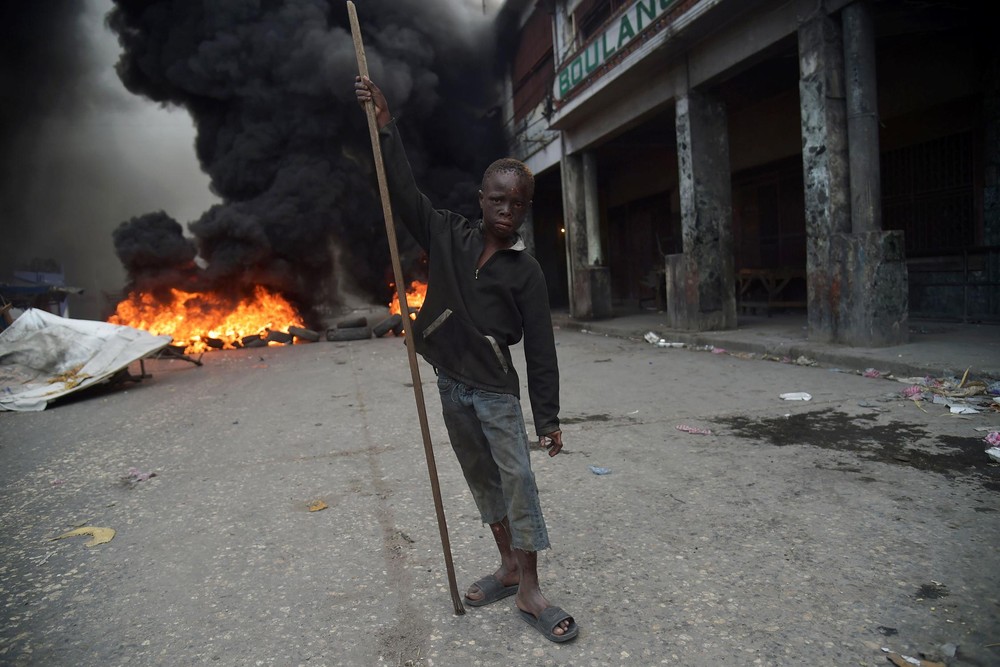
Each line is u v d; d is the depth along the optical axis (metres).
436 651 2.10
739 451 4.04
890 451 3.81
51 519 3.53
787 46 7.99
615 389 6.38
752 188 13.49
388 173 2.21
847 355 6.46
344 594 2.51
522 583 2.25
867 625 2.10
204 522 3.37
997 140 8.17
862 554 2.57
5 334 8.12
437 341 2.19
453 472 3.98
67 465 4.68
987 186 8.35
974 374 5.32
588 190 14.50
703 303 9.72
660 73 10.40
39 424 6.39
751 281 12.61
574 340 11.39
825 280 7.32
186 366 10.93
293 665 2.05
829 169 7.11
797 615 2.18
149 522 3.41
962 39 8.47
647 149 16.56
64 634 2.30
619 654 2.02
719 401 5.48
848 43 6.92
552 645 2.10
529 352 2.18
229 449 4.86
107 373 8.09
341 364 9.99
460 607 2.32
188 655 2.13
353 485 3.83
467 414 2.21
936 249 9.12
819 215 7.34
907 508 2.98
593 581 2.50
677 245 16.64
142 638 2.25
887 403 4.92
